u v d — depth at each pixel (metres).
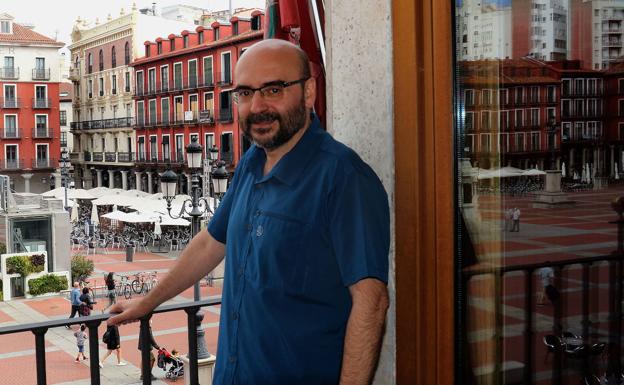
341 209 1.33
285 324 1.37
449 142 1.50
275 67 1.41
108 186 59.97
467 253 1.52
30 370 14.55
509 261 1.46
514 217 1.45
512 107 1.44
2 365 14.88
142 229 36.50
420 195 1.53
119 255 32.88
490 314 1.50
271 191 1.43
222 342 1.52
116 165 57.25
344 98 1.75
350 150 1.41
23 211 25.22
